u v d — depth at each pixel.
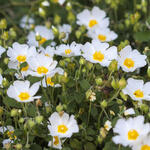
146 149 0.64
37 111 0.69
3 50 0.77
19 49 0.76
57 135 0.67
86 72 0.76
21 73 0.76
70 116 0.71
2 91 0.74
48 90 0.74
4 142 0.71
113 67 0.71
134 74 0.82
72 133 0.68
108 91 0.74
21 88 0.69
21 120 0.69
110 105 0.72
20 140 0.70
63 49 0.75
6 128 0.73
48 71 0.71
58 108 0.67
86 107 0.73
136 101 0.72
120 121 0.65
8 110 0.76
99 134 0.69
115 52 0.74
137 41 0.88
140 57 0.74
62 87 0.74
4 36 0.81
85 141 0.70
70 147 0.70
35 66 0.71
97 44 0.74
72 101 0.71
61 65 0.74
